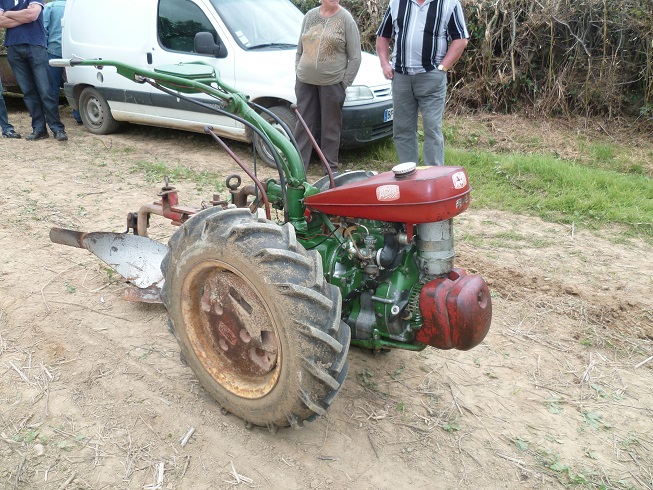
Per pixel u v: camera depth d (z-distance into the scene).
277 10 7.72
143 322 3.78
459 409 3.09
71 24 8.36
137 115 8.07
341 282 2.95
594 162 7.48
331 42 5.97
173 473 2.65
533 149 8.00
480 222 5.59
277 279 2.39
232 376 2.84
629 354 3.61
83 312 3.86
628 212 5.67
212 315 2.78
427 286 2.76
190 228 2.74
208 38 6.90
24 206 5.60
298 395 2.46
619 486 2.64
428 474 2.67
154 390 3.16
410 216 2.61
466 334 2.70
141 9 7.61
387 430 2.93
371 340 2.91
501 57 9.16
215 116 7.24
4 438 2.82
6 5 7.27
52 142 8.10
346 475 2.65
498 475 2.68
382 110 6.87
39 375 3.27
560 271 4.61
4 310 3.85
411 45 5.59
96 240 4.05
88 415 2.98
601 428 2.99
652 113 8.45
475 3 8.95
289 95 6.69
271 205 3.50
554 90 8.85
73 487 2.56
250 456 2.74
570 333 3.80
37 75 7.72
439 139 5.91
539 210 5.84
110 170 6.87
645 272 4.61
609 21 8.42
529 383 3.32
